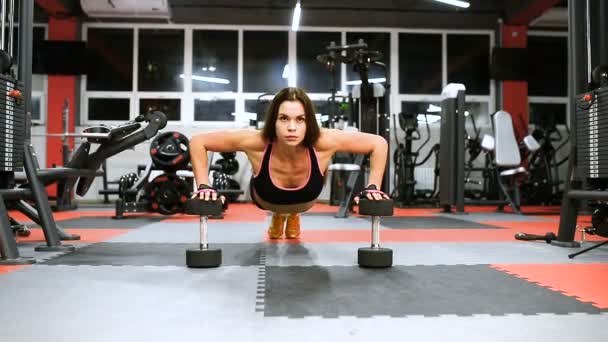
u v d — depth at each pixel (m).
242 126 9.08
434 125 9.33
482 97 9.53
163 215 5.50
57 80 8.84
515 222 4.95
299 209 2.61
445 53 9.55
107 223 4.57
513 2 8.91
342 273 2.11
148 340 1.23
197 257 2.21
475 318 1.44
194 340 1.23
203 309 1.52
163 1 8.55
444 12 9.28
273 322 1.38
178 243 3.11
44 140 8.93
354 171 5.40
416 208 7.22
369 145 2.35
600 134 2.90
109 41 9.25
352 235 3.60
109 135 3.21
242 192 6.04
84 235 3.58
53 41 8.74
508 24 9.22
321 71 9.53
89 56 8.95
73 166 3.37
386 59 9.49
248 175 8.92
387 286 1.86
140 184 5.37
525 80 9.21
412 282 1.93
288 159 2.33
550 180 8.02
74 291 1.76
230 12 9.14
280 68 9.49
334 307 1.55
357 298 1.67
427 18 9.30
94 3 8.52
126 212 5.50
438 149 7.91
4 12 2.80
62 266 2.27
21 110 2.78
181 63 9.35
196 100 9.31
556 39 9.77
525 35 9.25
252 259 2.49
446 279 2.00
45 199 2.84
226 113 9.35
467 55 9.61
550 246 3.06
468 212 6.50
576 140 3.12
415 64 9.57
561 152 9.49
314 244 3.09
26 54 2.86
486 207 7.87
